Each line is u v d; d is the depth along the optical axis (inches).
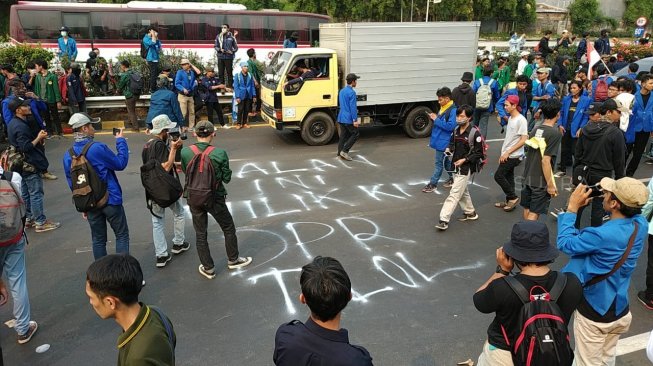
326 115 408.5
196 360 148.8
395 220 256.8
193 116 468.8
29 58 484.7
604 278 116.7
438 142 288.4
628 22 2066.9
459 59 434.0
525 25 1867.6
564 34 816.9
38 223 244.5
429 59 422.9
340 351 77.8
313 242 230.5
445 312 173.5
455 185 239.1
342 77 407.2
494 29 1841.8
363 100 410.6
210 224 251.9
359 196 292.7
